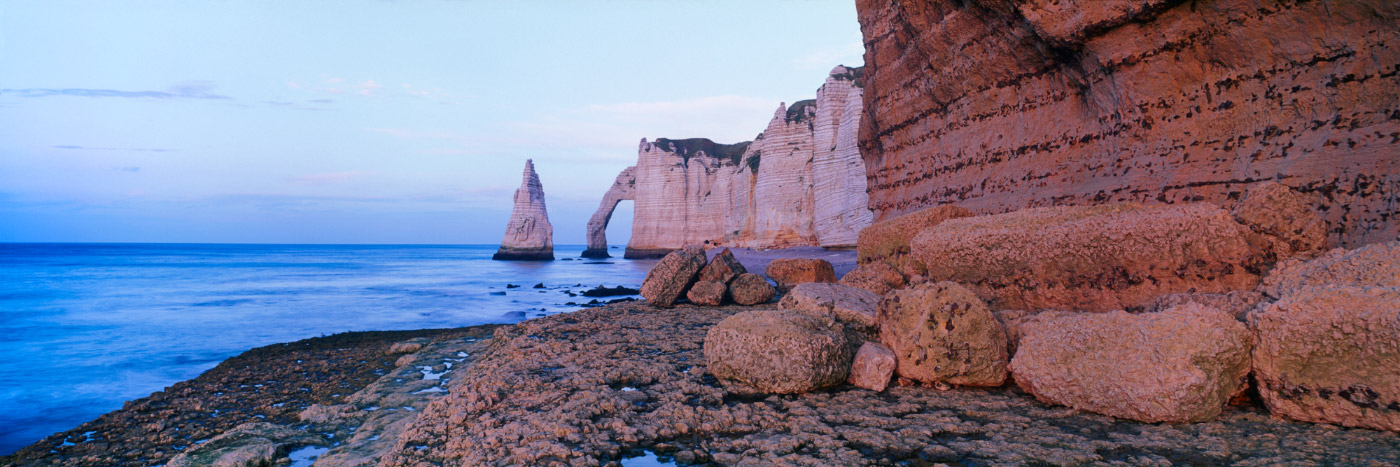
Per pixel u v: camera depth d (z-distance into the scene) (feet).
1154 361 13.87
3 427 27.14
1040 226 21.39
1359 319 12.39
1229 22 21.76
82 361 41.78
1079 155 28.68
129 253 381.40
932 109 39.45
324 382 28.84
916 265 26.68
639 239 219.82
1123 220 19.29
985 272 22.81
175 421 23.17
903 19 38.75
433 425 16.17
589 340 27.14
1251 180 21.02
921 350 17.39
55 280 136.56
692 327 30.83
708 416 15.51
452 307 79.20
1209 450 12.02
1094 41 25.61
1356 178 18.25
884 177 45.50
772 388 17.33
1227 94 22.52
